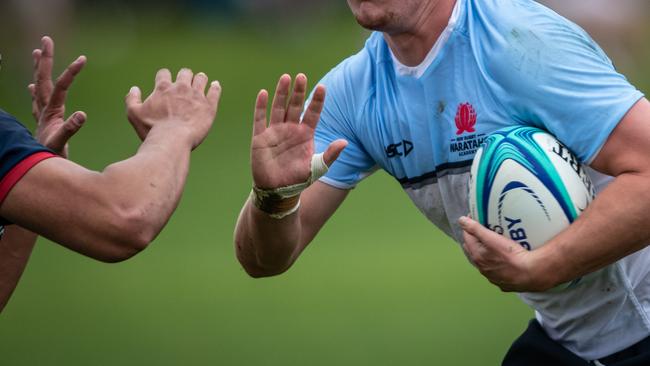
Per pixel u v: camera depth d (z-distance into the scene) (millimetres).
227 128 53344
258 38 91562
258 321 25469
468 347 22938
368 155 14094
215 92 11773
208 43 89188
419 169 13305
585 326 13461
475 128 12523
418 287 28453
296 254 14164
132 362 22000
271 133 12320
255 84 66562
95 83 68562
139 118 11516
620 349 13359
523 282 11875
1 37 68938
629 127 11523
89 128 53219
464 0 12617
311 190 14047
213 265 31250
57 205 10156
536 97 11945
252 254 14086
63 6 79812
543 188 11820
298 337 23922
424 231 35281
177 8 103562
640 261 13008
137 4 104062
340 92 13773
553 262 11719
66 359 22250
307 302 27125
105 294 28297
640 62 66500
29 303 27469
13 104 61688
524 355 14305
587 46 12055
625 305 13102
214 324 25203
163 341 23688
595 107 11648
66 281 29812
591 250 11617
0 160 10148
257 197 12734
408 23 12414
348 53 79938
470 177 12359
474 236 12055
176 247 33344
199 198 39875
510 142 12016
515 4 12367
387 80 13258
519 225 11906
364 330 24547
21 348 23172
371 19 12383
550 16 12133
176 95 11586
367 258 32000
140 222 10375
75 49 84062
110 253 10398
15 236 13367
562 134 11945
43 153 10281
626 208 11461
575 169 11961
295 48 84500
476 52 12391
